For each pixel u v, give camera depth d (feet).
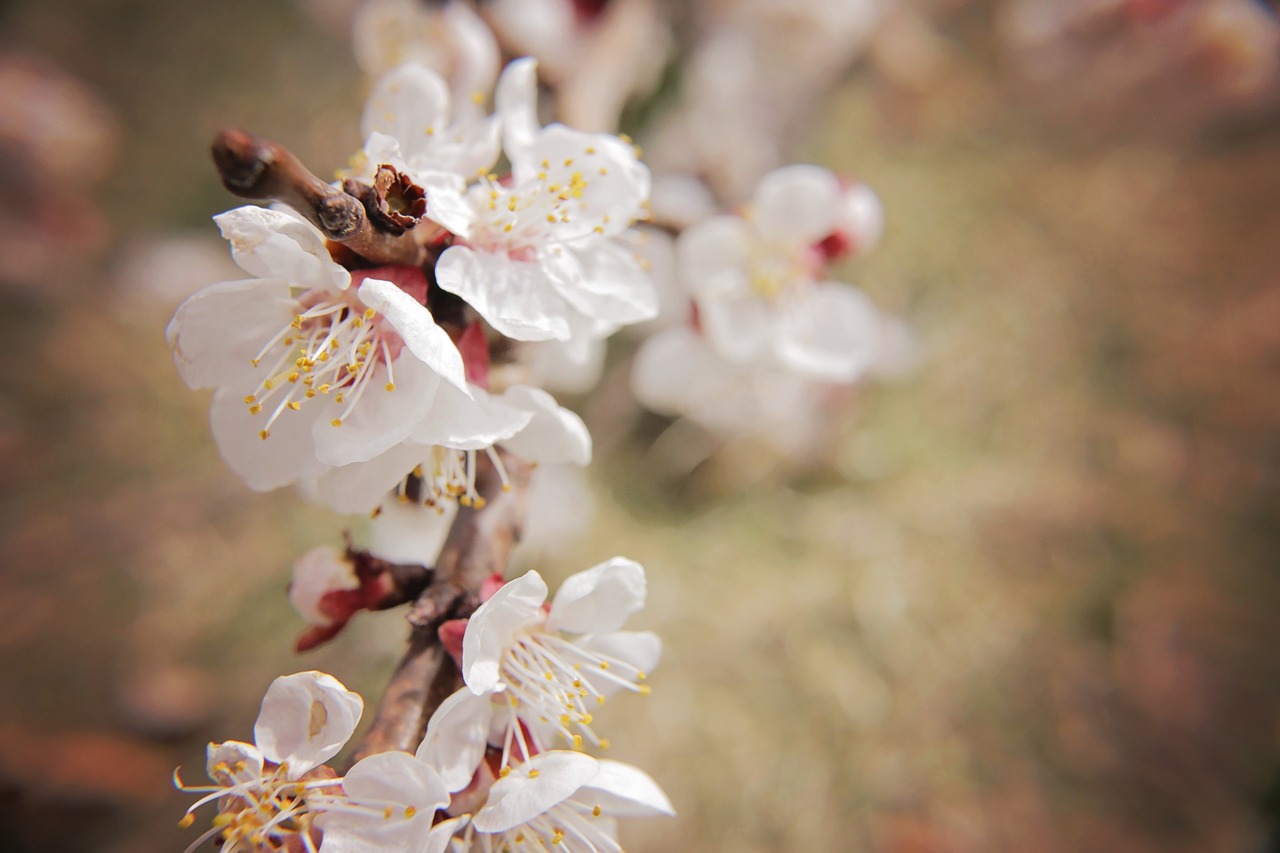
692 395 0.68
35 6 1.04
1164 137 0.92
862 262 0.84
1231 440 0.82
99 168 0.98
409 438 0.30
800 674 0.69
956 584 0.73
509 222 0.33
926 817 0.66
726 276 0.52
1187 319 0.86
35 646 0.76
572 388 0.63
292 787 0.29
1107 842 0.68
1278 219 0.89
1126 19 0.83
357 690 0.66
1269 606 0.77
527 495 0.37
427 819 0.29
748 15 0.76
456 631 0.32
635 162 0.35
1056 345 0.84
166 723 0.72
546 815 0.33
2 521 0.80
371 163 0.30
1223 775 0.72
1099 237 0.88
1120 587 0.76
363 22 0.54
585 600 0.32
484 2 0.57
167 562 0.76
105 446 0.82
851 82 0.88
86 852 0.69
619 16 0.63
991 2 0.95
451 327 0.33
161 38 1.03
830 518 0.77
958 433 0.81
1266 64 0.83
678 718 0.66
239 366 0.32
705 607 0.71
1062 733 0.70
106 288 0.91
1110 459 0.81
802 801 0.65
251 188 0.26
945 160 0.91
